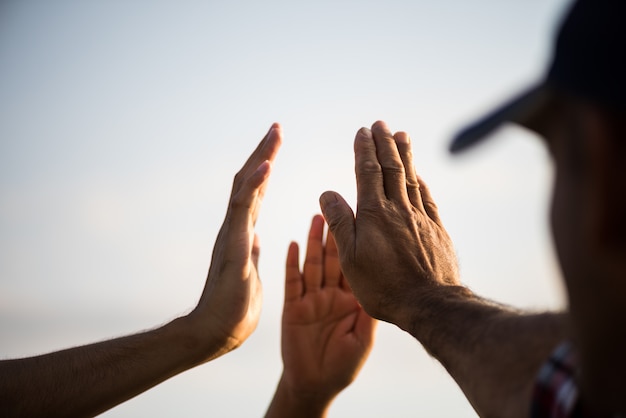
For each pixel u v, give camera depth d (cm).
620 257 53
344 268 144
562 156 58
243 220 168
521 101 59
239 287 163
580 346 58
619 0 53
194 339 161
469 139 61
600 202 53
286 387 188
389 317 131
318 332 186
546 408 75
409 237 142
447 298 120
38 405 148
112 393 154
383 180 153
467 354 99
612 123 53
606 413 60
